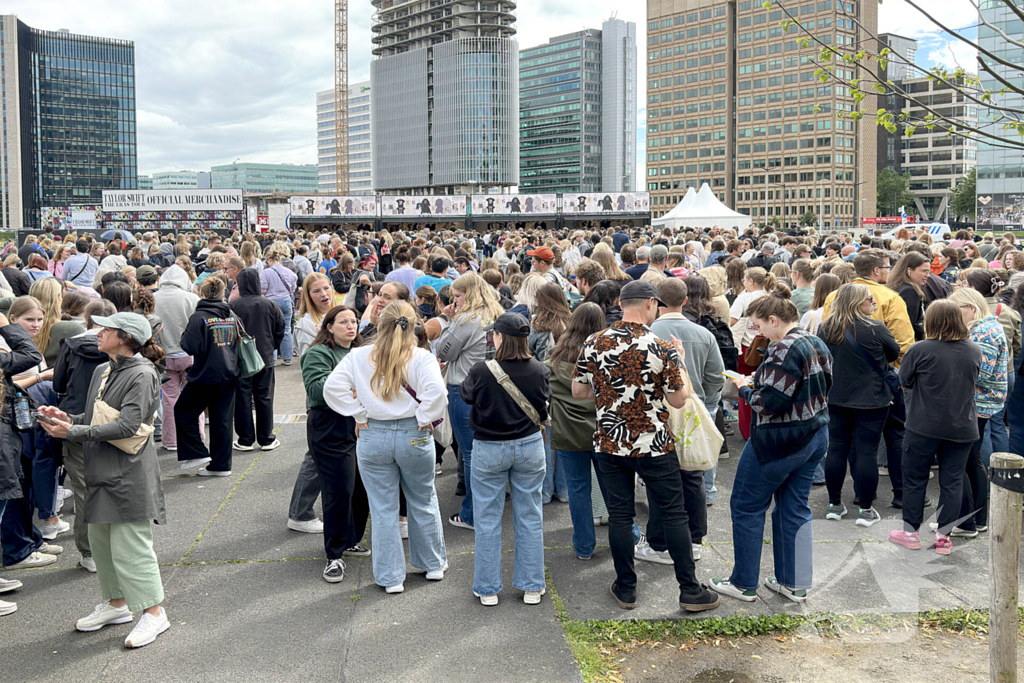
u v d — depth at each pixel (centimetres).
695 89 16138
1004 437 614
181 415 732
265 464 768
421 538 511
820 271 907
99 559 452
